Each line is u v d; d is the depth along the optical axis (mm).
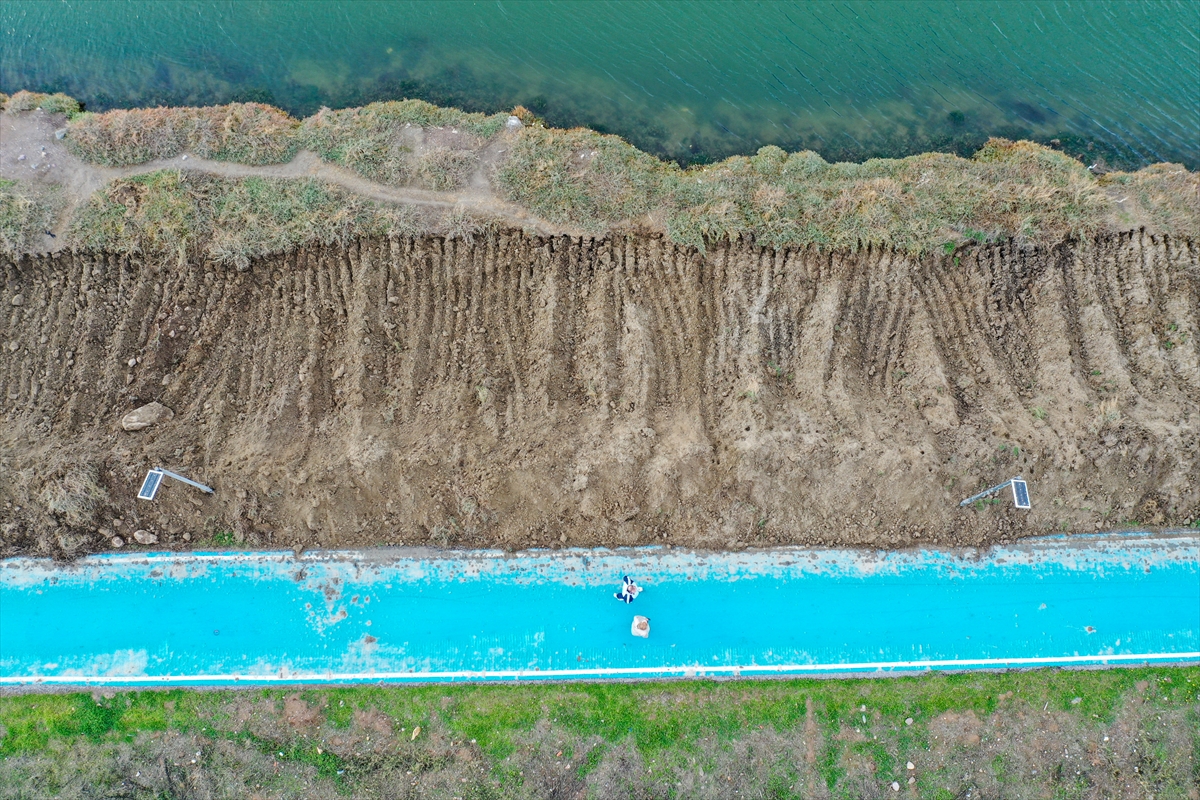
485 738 11609
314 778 11375
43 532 12273
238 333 13250
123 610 12109
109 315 13250
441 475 12273
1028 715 11867
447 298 13523
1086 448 12398
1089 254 14156
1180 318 13641
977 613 12383
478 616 12219
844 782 11500
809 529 12648
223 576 12312
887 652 12188
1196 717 11898
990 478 12539
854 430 12500
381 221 13836
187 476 12227
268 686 11812
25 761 11367
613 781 11430
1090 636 12312
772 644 12195
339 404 12781
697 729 11703
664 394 13016
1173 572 12648
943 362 13289
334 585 12305
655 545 12633
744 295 13633
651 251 14008
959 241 14125
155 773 11367
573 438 12422
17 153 14250
